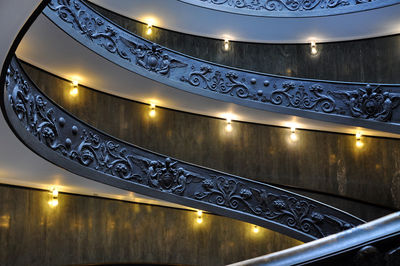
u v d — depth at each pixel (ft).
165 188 37.01
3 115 22.95
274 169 50.62
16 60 24.48
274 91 46.52
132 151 35.78
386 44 52.95
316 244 6.57
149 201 42.86
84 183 34.94
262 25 53.98
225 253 45.91
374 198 48.96
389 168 49.16
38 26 33.91
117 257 40.11
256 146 51.08
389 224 6.44
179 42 53.21
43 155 27.99
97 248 39.11
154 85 43.29
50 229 36.63
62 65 39.81
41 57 38.42
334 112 45.09
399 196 48.11
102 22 38.52
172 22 52.39
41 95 28.09
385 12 50.98
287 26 54.03
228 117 50.85
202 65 45.21
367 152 50.31
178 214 44.91
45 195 36.99
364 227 6.54
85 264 38.09
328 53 54.60
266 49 55.11
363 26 52.80
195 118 50.08
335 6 52.95
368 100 43.91
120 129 45.29
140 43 41.50
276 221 40.11
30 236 35.32
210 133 50.19
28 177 33.45
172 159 37.88
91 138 32.78
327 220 40.65
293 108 46.03
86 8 37.09
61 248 36.94
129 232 41.45
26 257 34.73
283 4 53.98
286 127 51.90
